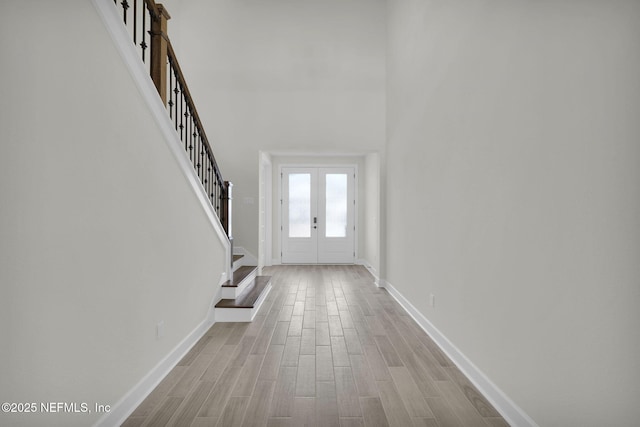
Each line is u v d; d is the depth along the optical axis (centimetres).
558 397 173
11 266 139
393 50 551
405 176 470
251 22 661
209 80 659
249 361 301
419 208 404
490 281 239
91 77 185
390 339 355
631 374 134
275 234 876
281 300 516
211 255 399
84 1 179
